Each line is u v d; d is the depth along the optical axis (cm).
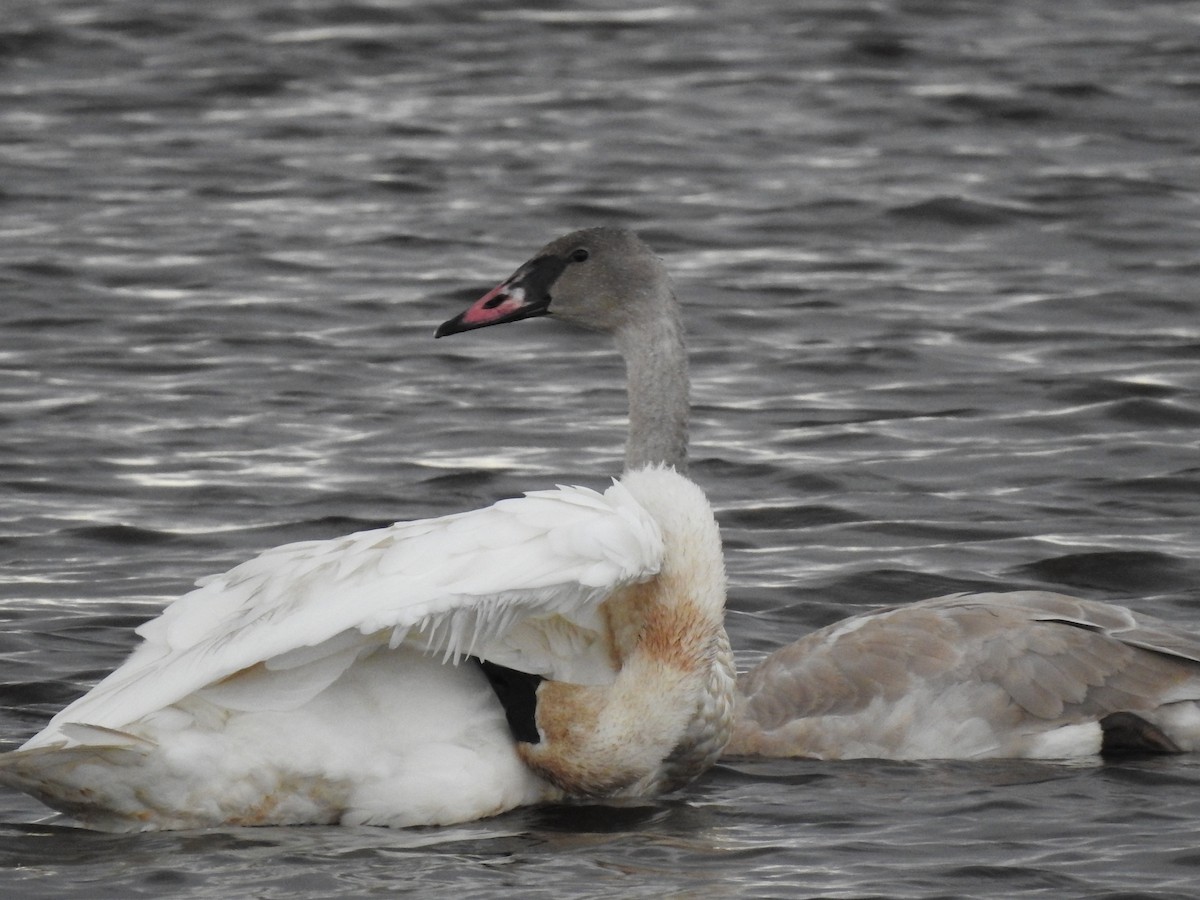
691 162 2703
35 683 1093
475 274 2186
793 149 2770
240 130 2875
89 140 2812
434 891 797
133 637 1178
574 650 908
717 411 1730
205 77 3167
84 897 791
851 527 1415
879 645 1086
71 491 1492
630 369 1221
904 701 1062
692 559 897
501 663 895
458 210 2469
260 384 1802
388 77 3200
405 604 828
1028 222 2411
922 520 1424
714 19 3597
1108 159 2689
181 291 2119
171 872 818
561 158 2722
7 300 2070
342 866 827
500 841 866
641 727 895
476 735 895
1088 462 1565
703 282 2158
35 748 836
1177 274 2173
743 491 1508
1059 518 1427
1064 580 1299
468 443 1630
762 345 1939
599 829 888
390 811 882
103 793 862
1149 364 1847
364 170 2661
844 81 3145
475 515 872
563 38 3466
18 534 1390
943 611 1099
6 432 1645
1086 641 1071
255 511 1454
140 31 3438
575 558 855
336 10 3622
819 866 834
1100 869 827
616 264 1217
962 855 848
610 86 3133
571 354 1919
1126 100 2986
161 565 1332
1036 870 827
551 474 1541
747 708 1084
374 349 1925
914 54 3297
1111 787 973
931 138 2820
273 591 872
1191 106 2942
